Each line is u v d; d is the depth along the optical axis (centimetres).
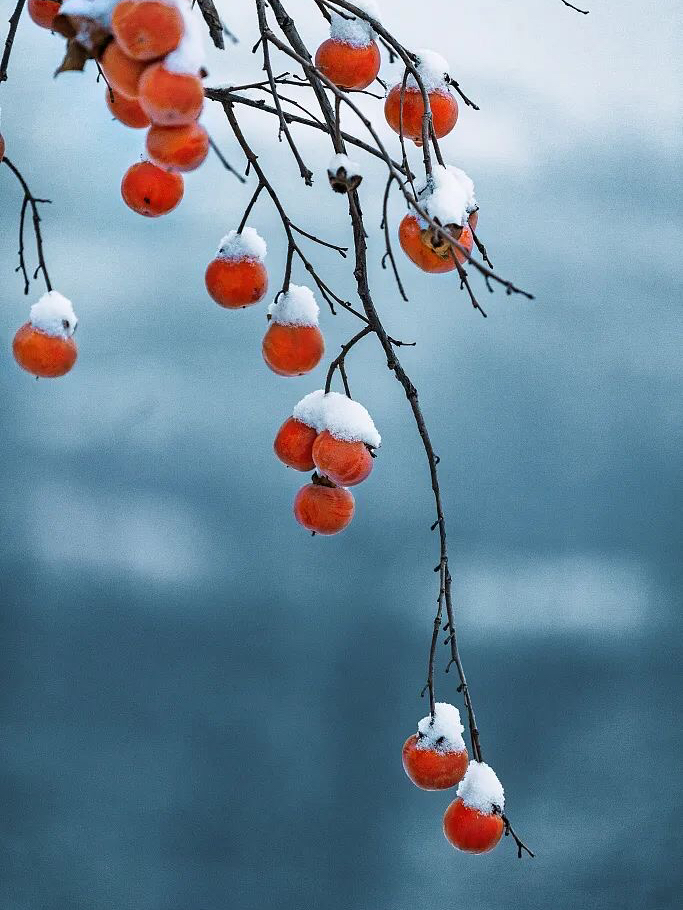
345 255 220
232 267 223
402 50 217
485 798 219
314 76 214
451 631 218
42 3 213
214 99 218
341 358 222
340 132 211
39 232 218
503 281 197
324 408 222
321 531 225
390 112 225
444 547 217
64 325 219
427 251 212
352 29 222
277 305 223
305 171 211
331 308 220
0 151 215
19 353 219
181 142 199
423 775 219
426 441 216
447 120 224
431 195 212
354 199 212
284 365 223
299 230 222
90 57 198
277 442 224
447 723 219
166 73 196
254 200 223
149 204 218
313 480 226
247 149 221
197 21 197
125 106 203
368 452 221
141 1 195
